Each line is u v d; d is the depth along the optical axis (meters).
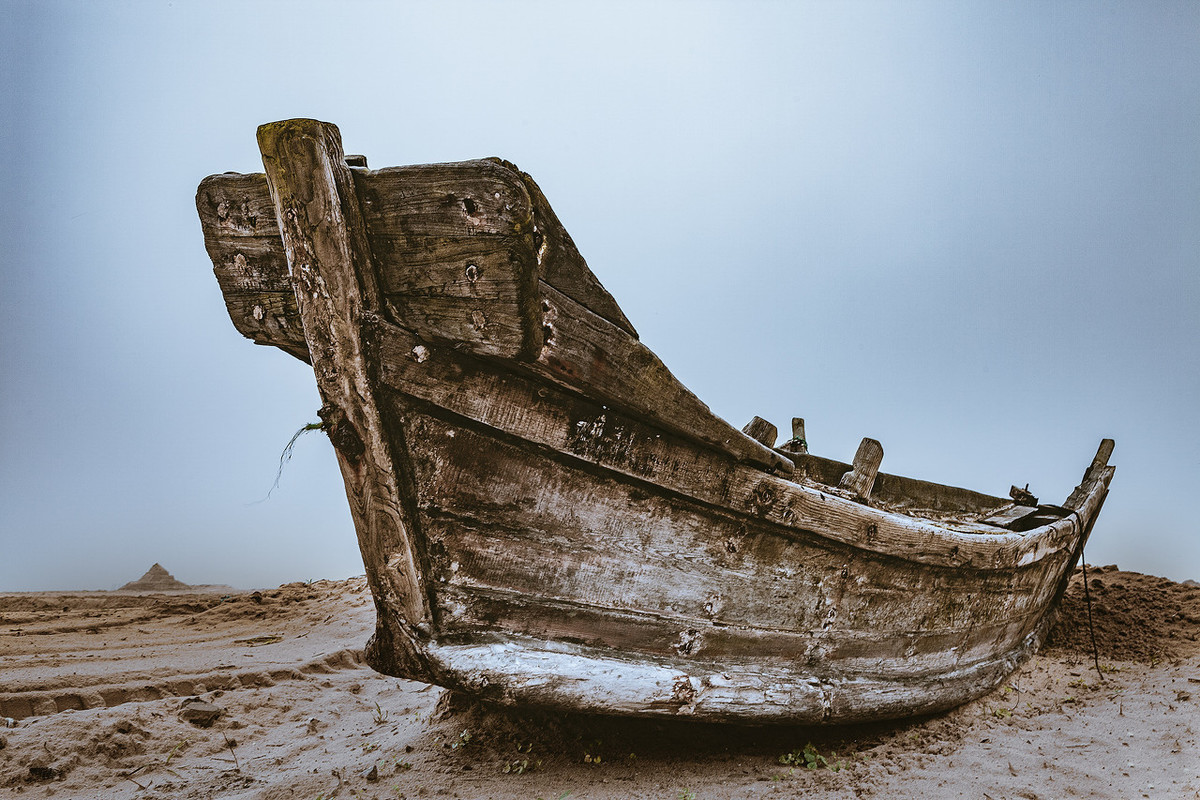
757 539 4.13
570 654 3.59
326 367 3.14
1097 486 7.68
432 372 3.22
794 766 4.11
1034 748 4.25
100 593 13.58
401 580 3.29
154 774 4.17
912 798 3.55
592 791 3.62
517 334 3.01
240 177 3.38
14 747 4.25
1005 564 5.64
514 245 2.90
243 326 3.66
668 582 3.87
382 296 3.19
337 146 3.03
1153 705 4.82
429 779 3.81
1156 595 7.50
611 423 3.55
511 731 4.36
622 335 3.40
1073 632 7.05
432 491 3.30
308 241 3.02
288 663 6.86
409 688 6.36
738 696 3.94
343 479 3.30
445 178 2.95
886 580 4.75
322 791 3.71
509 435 3.39
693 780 3.81
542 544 3.56
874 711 4.55
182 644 8.22
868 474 5.34
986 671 5.72
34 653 7.00
